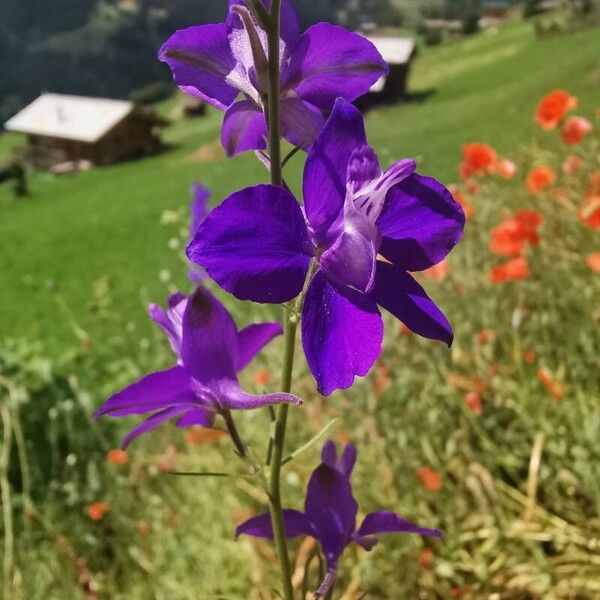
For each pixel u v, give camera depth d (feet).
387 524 0.36
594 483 0.69
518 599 0.67
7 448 1.00
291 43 0.31
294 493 0.80
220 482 0.91
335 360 0.28
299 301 0.29
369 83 0.32
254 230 0.28
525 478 0.77
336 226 0.28
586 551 0.69
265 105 0.30
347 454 0.38
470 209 1.19
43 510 1.11
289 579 0.33
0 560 1.01
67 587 0.90
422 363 0.90
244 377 1.09
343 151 0.28
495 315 0.95
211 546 0.84
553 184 1.35
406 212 0.29
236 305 1.56
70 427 1.24
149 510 0.96
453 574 0.69
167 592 0.82
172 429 1.14
